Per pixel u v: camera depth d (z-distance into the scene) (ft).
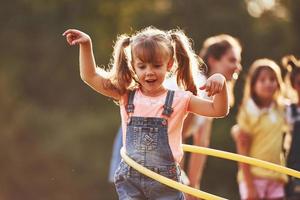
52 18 134.00
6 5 134.41
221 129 114.62
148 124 28.37
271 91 41.86
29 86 132.77
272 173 41.52
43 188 123.13
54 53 133.39
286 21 121.60
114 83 28.78
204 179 117.50
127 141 28.60
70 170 120.67
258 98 42.04
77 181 119.85
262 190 41.60
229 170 116.88
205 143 40.37
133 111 28.55
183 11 123.85
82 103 130.41
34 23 134.31
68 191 121.08
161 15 124.47
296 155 41.60
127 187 28.76
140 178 28.53
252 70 42.29
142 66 28.09
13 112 128.36
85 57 28.53
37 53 133.90
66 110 129.39
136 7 130.82
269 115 41.88
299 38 122.83
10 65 133.18
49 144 122.42
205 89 27.09
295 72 42.39
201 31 122.93
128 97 28.76
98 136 120.47
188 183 38.65
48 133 124.77
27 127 126.11
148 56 27.89
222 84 27.02
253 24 121.60
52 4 133.90
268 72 41.86
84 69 28.66
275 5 124.47
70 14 134.21
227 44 40.19
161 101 28.43
